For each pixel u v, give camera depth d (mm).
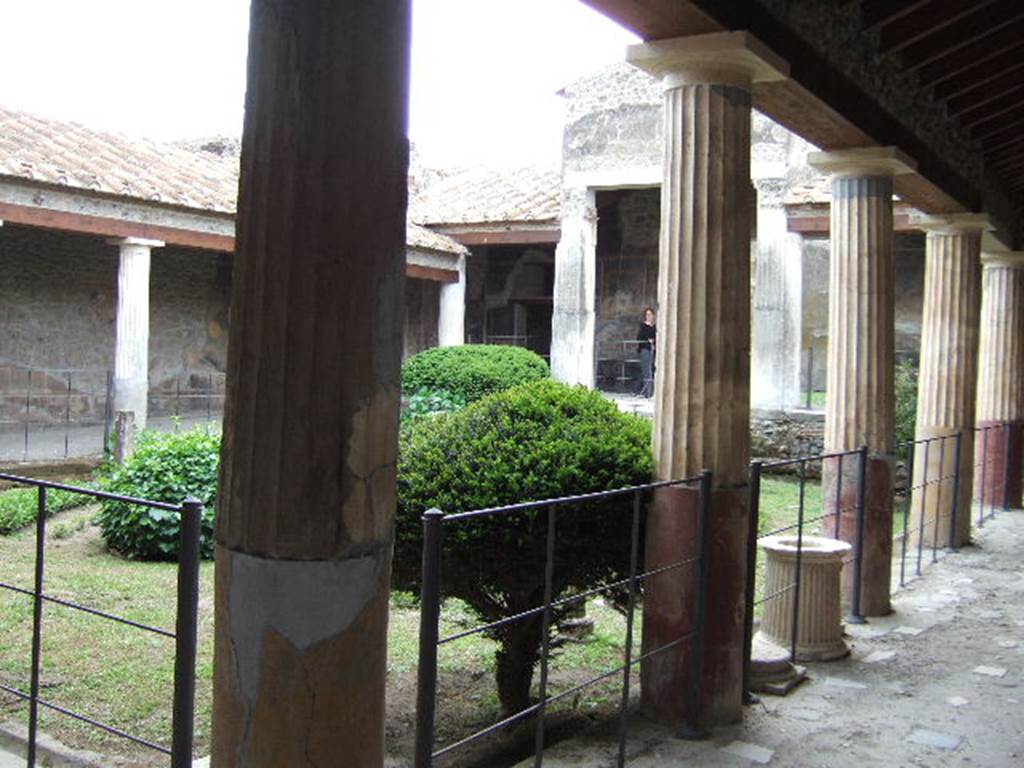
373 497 2543
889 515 6684
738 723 4531
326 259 2439
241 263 2551
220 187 14539
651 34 4273
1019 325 11195
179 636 2785
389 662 6066
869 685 5172
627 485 4445
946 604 7055
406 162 2592
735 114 4410
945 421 9094
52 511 10234
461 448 4590
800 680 5188
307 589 2459
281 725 2482
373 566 2553
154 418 16422
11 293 14500
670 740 4289
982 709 4832
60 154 12648
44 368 14992
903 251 17234
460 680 5816
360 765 2553
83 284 15555
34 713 3203
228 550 2555
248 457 2514
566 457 4434
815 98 5051
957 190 8039
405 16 2553
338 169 2439
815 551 5527
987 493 11438
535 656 4887
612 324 20625
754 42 4215
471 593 4684
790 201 14047
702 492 4324
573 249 16203
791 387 14273
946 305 8969
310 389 2449
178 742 2795
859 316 6551
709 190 4387
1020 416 11305
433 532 2930
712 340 4391
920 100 6895
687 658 4414
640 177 15516
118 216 12547
